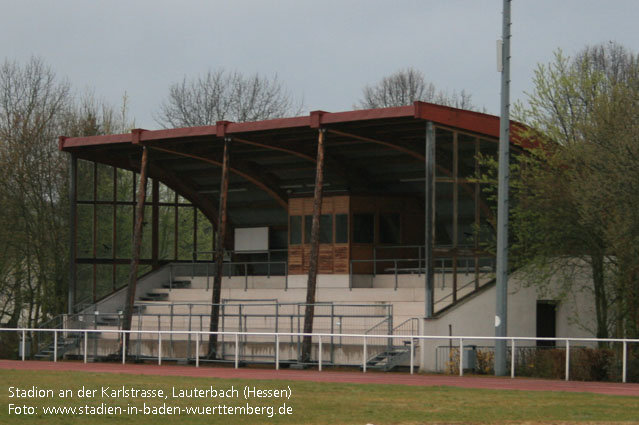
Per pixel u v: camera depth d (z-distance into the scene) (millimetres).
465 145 47281
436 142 46250
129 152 60219
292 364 46156
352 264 56281
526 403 27375
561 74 50812
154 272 63406
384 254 57250
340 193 56750
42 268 71562
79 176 71688
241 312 54938
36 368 42719
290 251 58406
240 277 60719
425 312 45688
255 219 66125
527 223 48344
